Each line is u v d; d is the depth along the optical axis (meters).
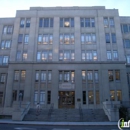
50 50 34.28
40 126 17.06
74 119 22.12
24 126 16.95
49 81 32.16
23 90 31.75
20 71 32.78
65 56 33.91
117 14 36.34
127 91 31.27
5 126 16.80
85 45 34.47
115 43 34.47
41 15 36.62
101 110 27.12
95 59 33.50
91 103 30.83
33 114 24.67
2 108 26.78
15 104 26.61
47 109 27.58
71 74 32.53
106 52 33.78
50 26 35.97
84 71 32.69
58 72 32.53
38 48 34.38
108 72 32.53
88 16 36.38
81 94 31.09
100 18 36.06
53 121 21.45
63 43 34.69
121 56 33.50
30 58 33.50
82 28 35.72
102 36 34.72
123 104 28.95
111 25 35.81
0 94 34.31
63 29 35.72
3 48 37.28
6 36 37.97
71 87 31.64
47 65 32.91
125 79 31.92
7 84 31.98
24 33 35.53
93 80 31.98
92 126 17.45
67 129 14.80
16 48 34.44
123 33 37.56
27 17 36.56
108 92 31.11
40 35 35.38
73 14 36.56
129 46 36.75
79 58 33.38
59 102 31.12
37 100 30.94
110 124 18.25
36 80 32.25
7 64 36.16
